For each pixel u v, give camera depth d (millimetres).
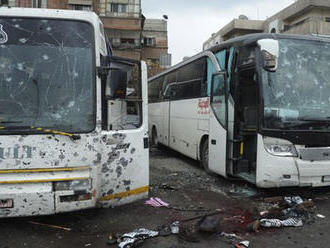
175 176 8094
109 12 26797
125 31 27422
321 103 6102
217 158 7281
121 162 4797
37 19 4367
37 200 3992
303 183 5777
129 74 4957
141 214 5207
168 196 6281
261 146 5816
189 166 9773
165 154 12523
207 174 8367
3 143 4020
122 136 4785
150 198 6035
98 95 4395
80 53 4430
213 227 4434
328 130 5973
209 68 8227
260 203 5863
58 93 4301
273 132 5766
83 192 4172
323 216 5246
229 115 6973
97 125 4352
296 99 5996
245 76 6672
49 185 4066
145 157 5141
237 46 6859
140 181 5066
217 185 7176
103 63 4562
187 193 6520
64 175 4148
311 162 5781
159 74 13594
